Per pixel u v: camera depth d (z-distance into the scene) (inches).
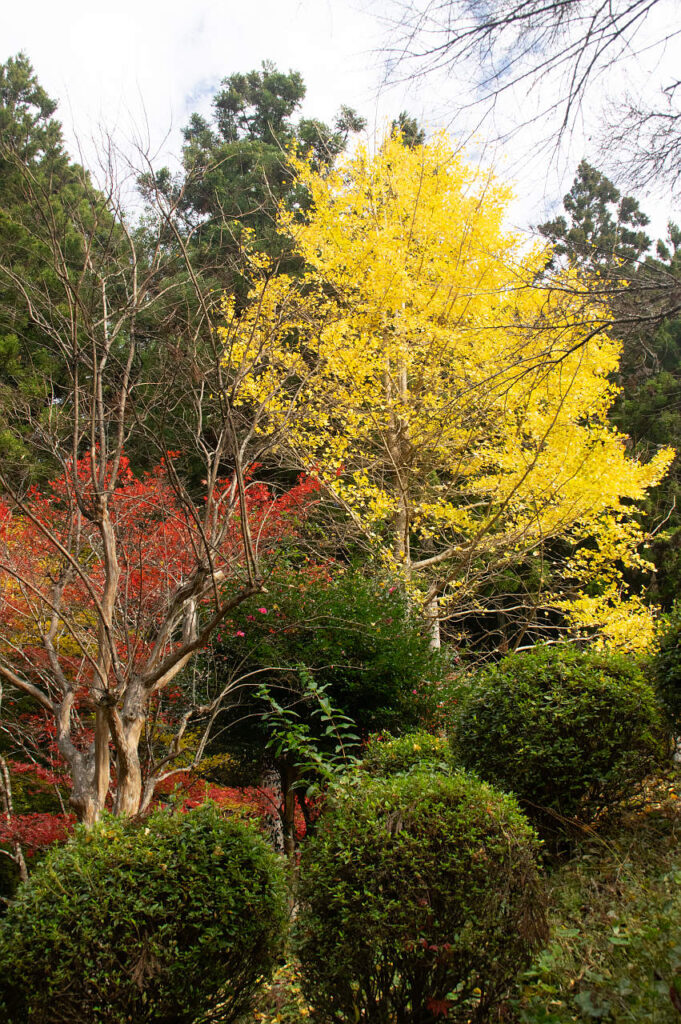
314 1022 126.9
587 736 185.8
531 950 117.7
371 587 312.5
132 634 241.3
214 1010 122.5
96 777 195.2
